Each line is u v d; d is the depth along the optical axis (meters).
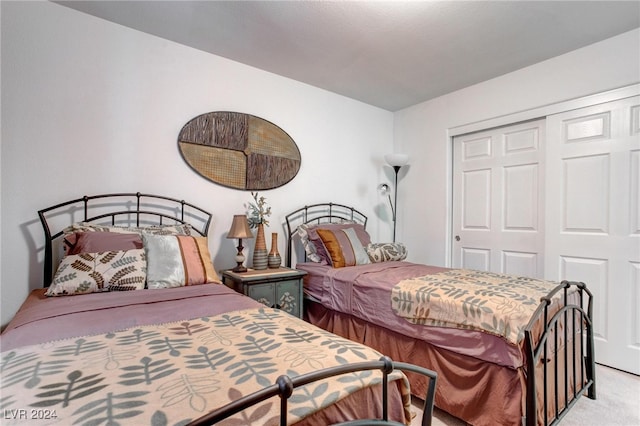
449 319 1.65
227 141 2.56
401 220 3.74
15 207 1.79
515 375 1.41
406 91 3.24
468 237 3.17
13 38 1.79
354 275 2.29
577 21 2.03
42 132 1.86
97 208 2.03
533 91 2.64
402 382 0.96
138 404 0.66
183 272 1.75
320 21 2.05
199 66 2.43
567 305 1.64
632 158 2.15
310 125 3.11
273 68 2.73
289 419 0.67
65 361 0.86
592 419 1.63
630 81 2.15
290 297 2.37
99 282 1.54
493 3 1.85
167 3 1.89
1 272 1.75
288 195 2.96
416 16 1.98
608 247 2.24
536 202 2.69
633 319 2.13
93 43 2.02
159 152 2.25
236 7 1.92
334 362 0.88
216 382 0.76
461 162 3.24
